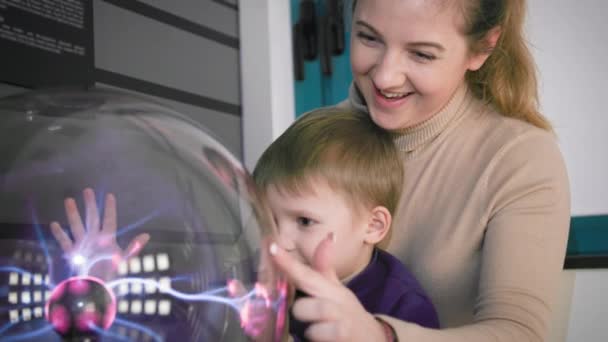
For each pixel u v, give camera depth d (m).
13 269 0.55
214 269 0.57
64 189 0.62
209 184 0.62
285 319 0.58
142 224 0.60
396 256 0.90
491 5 0.78
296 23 1.65
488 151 0.84
